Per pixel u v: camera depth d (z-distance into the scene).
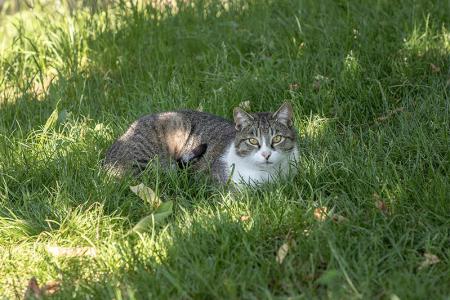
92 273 5.38
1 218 6.09
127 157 6.97
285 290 4.93
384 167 6.23
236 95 7.89
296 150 6.69
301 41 8.81
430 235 5.36
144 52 9.08
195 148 7.07
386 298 4.75
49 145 7.23
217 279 5.00
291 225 5.68
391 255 5.14
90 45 9.37
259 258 5.29
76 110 8.13
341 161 6.45
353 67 7.96
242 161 6.54
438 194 5.73
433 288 4.77
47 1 10.67
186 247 5.36
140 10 9.90
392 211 5.71
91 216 6.01
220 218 5.68
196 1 10.05
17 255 5.73
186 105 7.95
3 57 9.33
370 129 7.06
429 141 6.59
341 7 9.39
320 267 5.18
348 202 5.88
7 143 7.33
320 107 7.67
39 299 5.01
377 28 8.77
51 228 6.01
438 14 9.04
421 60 8.16
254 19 9.49
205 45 9.15
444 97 7.46
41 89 8.92
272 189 6.23
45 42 9.40
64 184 6.46
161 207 5.94
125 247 5.48
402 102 7.51
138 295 4.91
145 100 8.04
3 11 11.02
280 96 7.88
